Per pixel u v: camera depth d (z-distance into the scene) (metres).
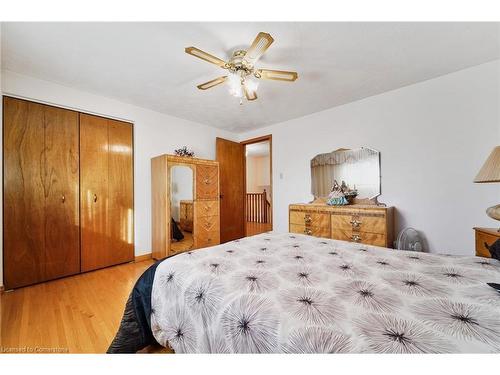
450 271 1.13
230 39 1.85
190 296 1.11
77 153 2.79
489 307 0.80
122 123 3.20
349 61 2.19
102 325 1.73
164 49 1.98
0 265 2.27
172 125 3.77
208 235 3.63
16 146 2.37
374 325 0.72
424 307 0.81
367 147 3.07
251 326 0.84
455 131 2.43
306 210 3.26
